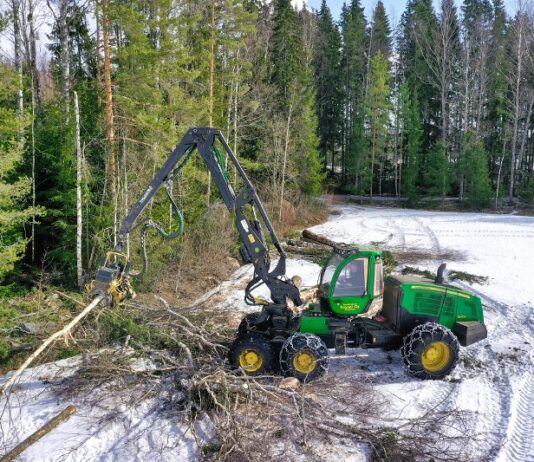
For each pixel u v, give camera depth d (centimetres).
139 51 1425
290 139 2944
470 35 4722
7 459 602
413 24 5059
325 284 880
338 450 621
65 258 1455
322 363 768
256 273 823
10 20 1733
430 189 4034
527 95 4025
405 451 617
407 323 853
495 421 704
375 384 811
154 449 627
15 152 1144
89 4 1559
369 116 4356
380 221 2973
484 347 978
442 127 4344
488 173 4016
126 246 1323
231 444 610
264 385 712
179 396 742
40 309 1216
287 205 2856
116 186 1453
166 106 1625
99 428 673
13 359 1002
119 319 978
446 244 2195
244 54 2720
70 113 1505
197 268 1664
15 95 1734
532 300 1322
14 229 1376
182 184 1688
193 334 888
